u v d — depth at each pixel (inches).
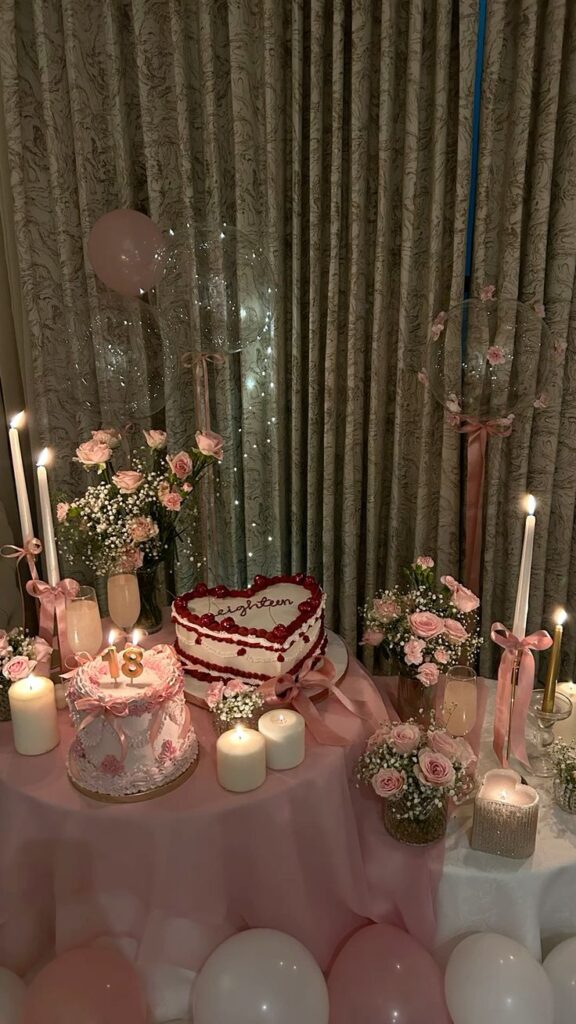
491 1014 52.6
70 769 56.4
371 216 86.3
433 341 79.7
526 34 75.7
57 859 54.6
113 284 77.0
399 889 59.9
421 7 76.5
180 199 88.0
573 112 78.3
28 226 87.2
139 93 83.9
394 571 94.8
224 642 63.2
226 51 83.3
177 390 92.4
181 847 53.1
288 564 99.3
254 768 55.1
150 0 81.4
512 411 80.9
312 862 58.3
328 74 83.0
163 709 54.6
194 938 57.4
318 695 65.1
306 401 93.9
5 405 93.0
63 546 93.1
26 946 60.1
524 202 82.9
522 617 62.7
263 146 84.4
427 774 57.1
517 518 90.5
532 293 83.4
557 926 61.4
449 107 81.4
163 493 72.5
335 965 58.7
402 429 89.4
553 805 65.0
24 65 84.2
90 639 66.5
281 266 88.1
